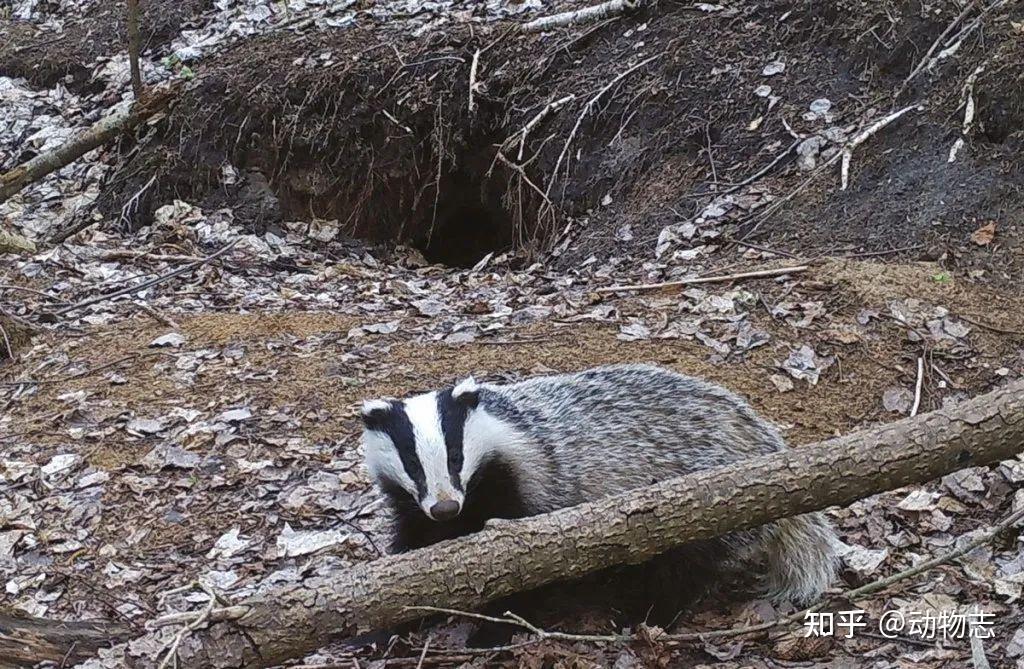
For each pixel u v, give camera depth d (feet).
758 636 10.68
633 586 11.02
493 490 10.80
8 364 13.84
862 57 15.84
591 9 18.48
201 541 11.73
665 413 11.07
